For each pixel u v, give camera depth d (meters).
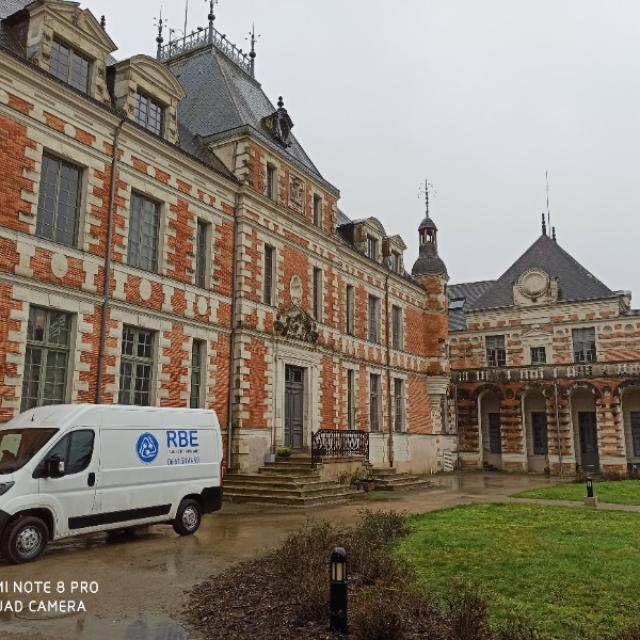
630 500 19.36
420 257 38.22
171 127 20.08
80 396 15.91
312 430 24.59
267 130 25.23
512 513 15.90
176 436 12.73
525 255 44.66
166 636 6.61
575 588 8.41
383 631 6.32
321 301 26.41
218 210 21.33
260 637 6.54
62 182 16.45
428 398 36.09
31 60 16.03
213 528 13.64
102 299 16.73
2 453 10.71
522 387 38.88
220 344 20.78
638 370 35.59
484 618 6.75
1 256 14.45
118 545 11.51
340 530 11.98
